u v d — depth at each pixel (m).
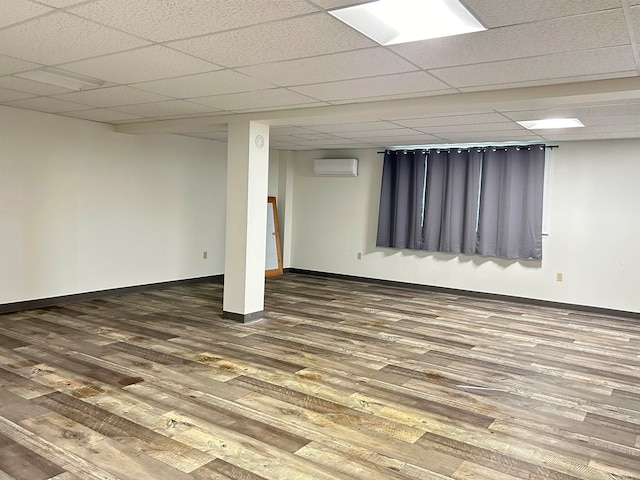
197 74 3.57
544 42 2.69
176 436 2.71
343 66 3.26
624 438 2.90
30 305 5.54
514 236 6.88
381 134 6.30
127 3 2.33
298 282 8.04
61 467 2.37
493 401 3.38
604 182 6.34
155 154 6.82
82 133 5.92
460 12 2.34
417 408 3.22
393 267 7.96
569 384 3.77
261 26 2.59
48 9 2.42
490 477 2.42
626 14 2.28
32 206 5.49
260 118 5.02
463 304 6.70
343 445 2.68
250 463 2.46
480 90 3.81
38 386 3.33
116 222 6.39
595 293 6.44
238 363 3.94
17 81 3.98
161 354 4.09
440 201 7.46
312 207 8.79
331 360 4.11
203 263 7.65
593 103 3.78
